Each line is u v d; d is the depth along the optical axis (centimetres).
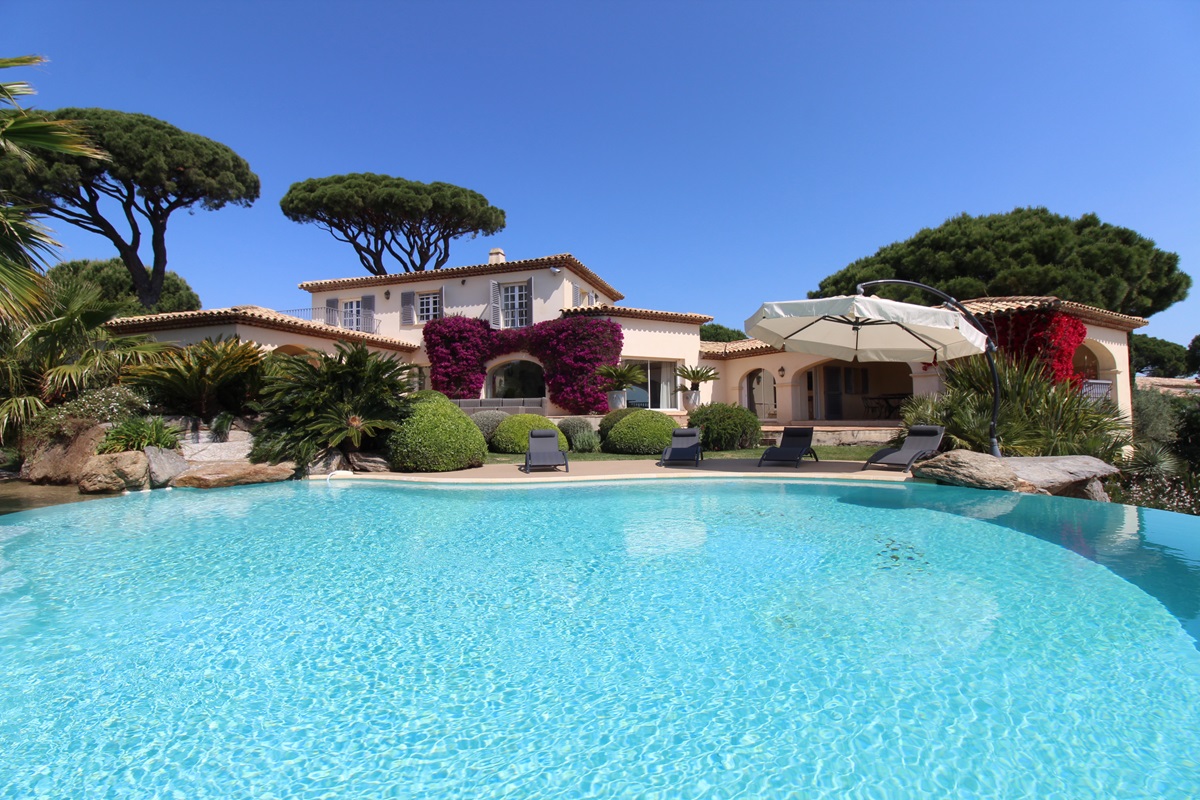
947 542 656
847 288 2988
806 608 460
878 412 2650
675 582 529
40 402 1193
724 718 308
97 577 557
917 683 340
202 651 395
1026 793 245
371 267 3559
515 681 350
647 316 2319
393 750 283
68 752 283
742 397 2612
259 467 1195
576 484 1143
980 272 2530
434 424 1309
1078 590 491
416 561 608
